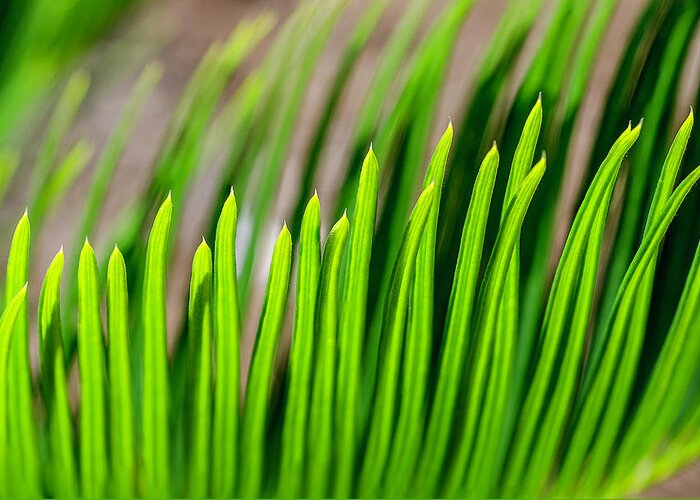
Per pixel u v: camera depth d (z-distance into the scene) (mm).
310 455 351
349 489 353
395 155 358
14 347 342
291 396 347
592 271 345
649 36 354
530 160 339
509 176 342
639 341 354
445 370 348
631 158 354
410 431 351
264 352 344
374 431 350
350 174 360
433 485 354
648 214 348
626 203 354
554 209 353
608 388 355
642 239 352
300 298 339
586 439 357
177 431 352
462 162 354
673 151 339
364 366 351
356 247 338
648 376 356
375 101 362
